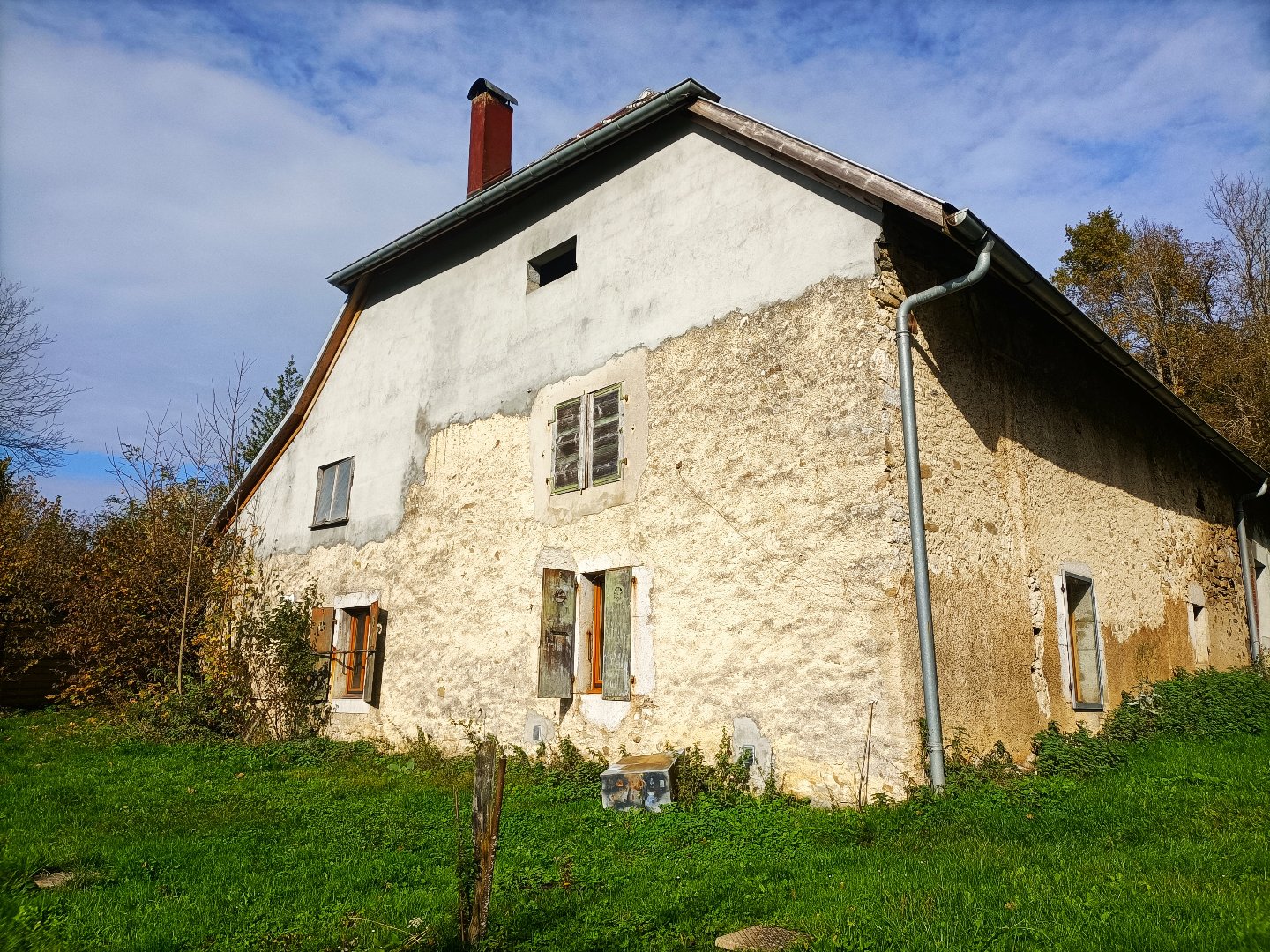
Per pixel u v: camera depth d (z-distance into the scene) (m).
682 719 7.29
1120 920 3.47
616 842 5.66
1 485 20.02
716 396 7.62
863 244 6.85
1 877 4.84
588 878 4.79
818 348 6.94
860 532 6.43
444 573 10.16
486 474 9.91
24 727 12.34
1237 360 19.98
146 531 14.35
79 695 14.09
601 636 8.43
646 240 8.66
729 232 7.87
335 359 13.12
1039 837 4.96
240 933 4.05
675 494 7.77
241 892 4.66
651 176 8.77
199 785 8.07
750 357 7.43
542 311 9.72
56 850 5.48
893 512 6.33
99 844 5.66
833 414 6.75
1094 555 9.22
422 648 10.20
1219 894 3.70
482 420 10.18
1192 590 11.82
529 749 8.62
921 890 4.09
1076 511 9.00
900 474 6.48
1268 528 15.98
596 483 8.54
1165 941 3.24
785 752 6.55
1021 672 7.37
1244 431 19.47
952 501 6.93
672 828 5.91
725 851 5.30
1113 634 9.34
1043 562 8.11
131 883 4.85
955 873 4.33
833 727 6.31
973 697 6.70
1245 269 21.91
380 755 10.00
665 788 6.55
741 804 6.37
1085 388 9.73
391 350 12.02
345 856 5.42
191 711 11.60
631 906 4.26
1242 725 8.87
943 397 7.12
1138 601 10.12
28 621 15.69
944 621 6.57
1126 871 4.15
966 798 5.68
